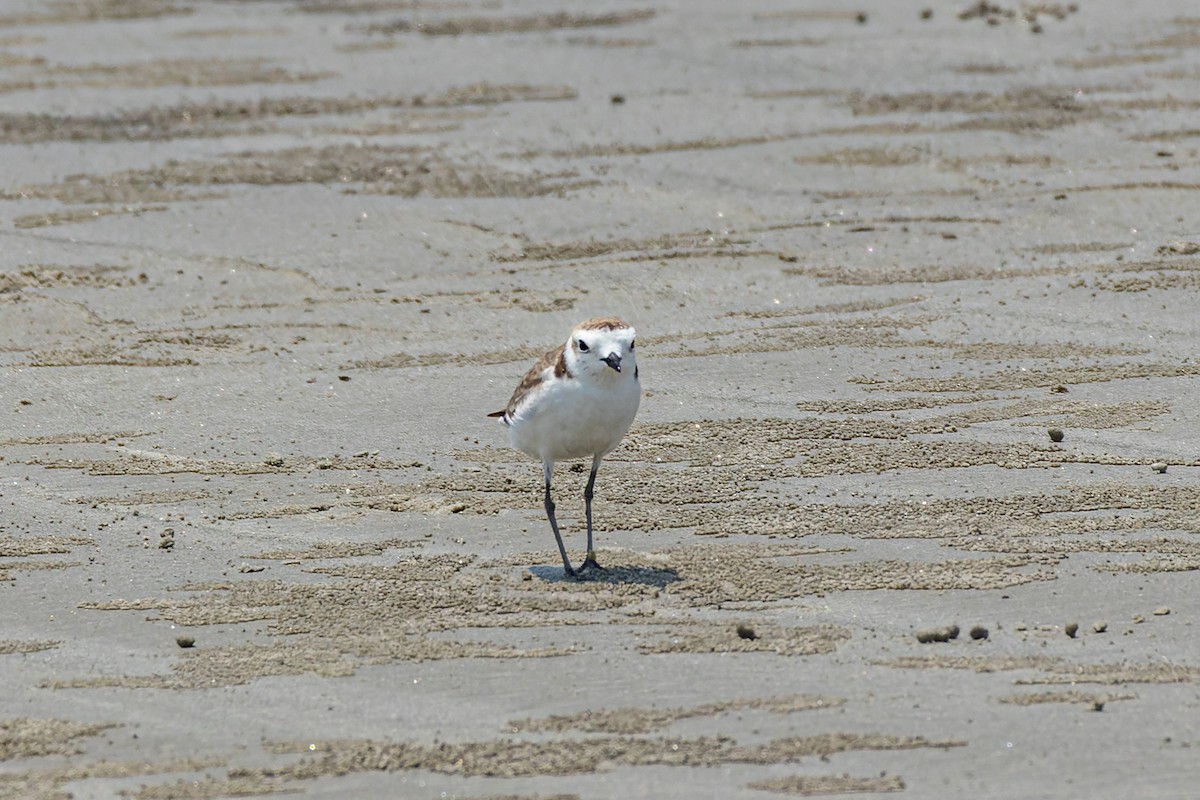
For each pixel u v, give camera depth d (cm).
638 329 1680
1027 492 1199
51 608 1029
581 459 1308
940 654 928
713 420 1397
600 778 796
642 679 903
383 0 3738
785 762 808
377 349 1634
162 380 1548
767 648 940
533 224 2023
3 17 3678
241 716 870
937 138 2341
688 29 3195
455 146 2383
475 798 779
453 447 1355
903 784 785
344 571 1084
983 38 3023
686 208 2075
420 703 881
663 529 1151
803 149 2316
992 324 1644
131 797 785
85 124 2581
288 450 1357
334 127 2527
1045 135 2341
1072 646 934
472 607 1012
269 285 1836
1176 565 1051
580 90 2731
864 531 1131
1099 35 3016
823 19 3244
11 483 1284
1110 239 1912
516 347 1633
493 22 3369
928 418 1383
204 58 3133
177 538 1156
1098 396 1422
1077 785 782
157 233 2006
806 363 1547
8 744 841
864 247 1925
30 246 1956
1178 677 890
